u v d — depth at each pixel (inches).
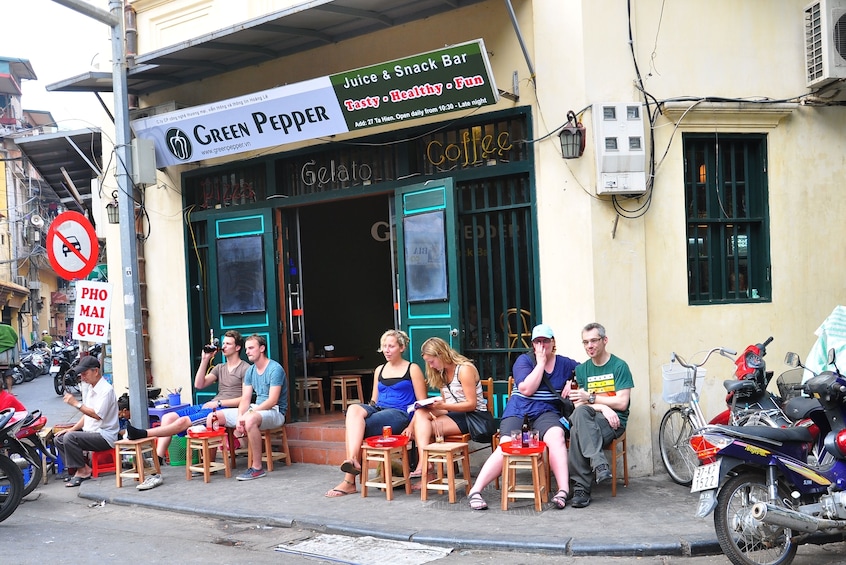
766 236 320.2
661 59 307.4
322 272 504.4
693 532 223.9
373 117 328.2
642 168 296.7
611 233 300.0
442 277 324.8
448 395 289.7
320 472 329.7
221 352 398.6
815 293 323.9
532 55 313.0
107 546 240.8
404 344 306.5
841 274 326.3
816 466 200.2
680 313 310.0
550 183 307.6
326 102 334.0
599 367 277.3
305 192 377.4
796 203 322.3
